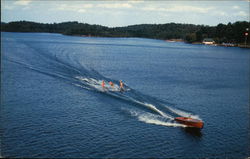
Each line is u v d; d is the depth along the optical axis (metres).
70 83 60.88
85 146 32.28
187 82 69.44
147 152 31.45
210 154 31.69
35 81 62.25
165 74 81.00
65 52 127.94
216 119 42.38
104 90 55.28
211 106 48.69
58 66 82.38
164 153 31.41
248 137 36.25
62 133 35.41
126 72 80.81
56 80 63.59
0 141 32.78
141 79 70.25
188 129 37.69
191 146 33.25
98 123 38.78
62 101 47.97
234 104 50.59
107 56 125.75
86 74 72.25
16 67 79.44
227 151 32.50
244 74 87.38
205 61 124.94
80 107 45.03
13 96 50.41
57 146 32.09
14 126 37.06
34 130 36.03
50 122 38.78
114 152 31.20
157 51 174.38
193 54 161.50
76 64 89.44
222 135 36.62
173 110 44.94
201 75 82.56
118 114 42.19
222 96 56.12
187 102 50.19
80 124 38.34
